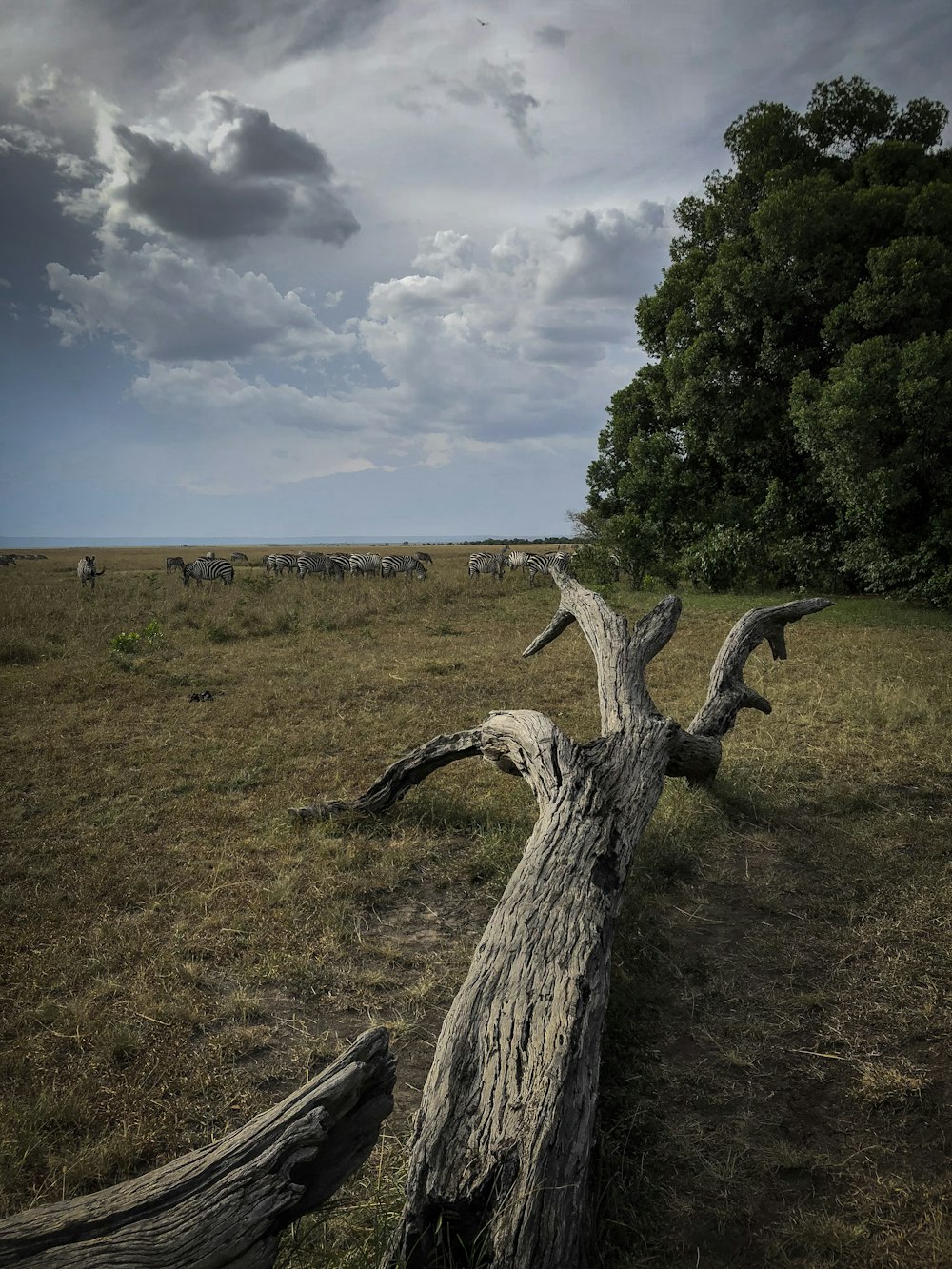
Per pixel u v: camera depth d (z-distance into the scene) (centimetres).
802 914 417
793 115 2206
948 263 1733
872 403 1614
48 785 612
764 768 638
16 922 405
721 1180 249
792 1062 305
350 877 454
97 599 1950
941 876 450
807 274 1945
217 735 752
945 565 1727
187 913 415
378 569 2928
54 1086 288
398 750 700
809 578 2105
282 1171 175
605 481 2644
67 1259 156
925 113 2217
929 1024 324
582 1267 200
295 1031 322
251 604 1838
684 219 2464
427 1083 231
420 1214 194
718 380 2102
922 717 779
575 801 383
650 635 603
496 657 1151
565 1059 231
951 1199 242
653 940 392
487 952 281
